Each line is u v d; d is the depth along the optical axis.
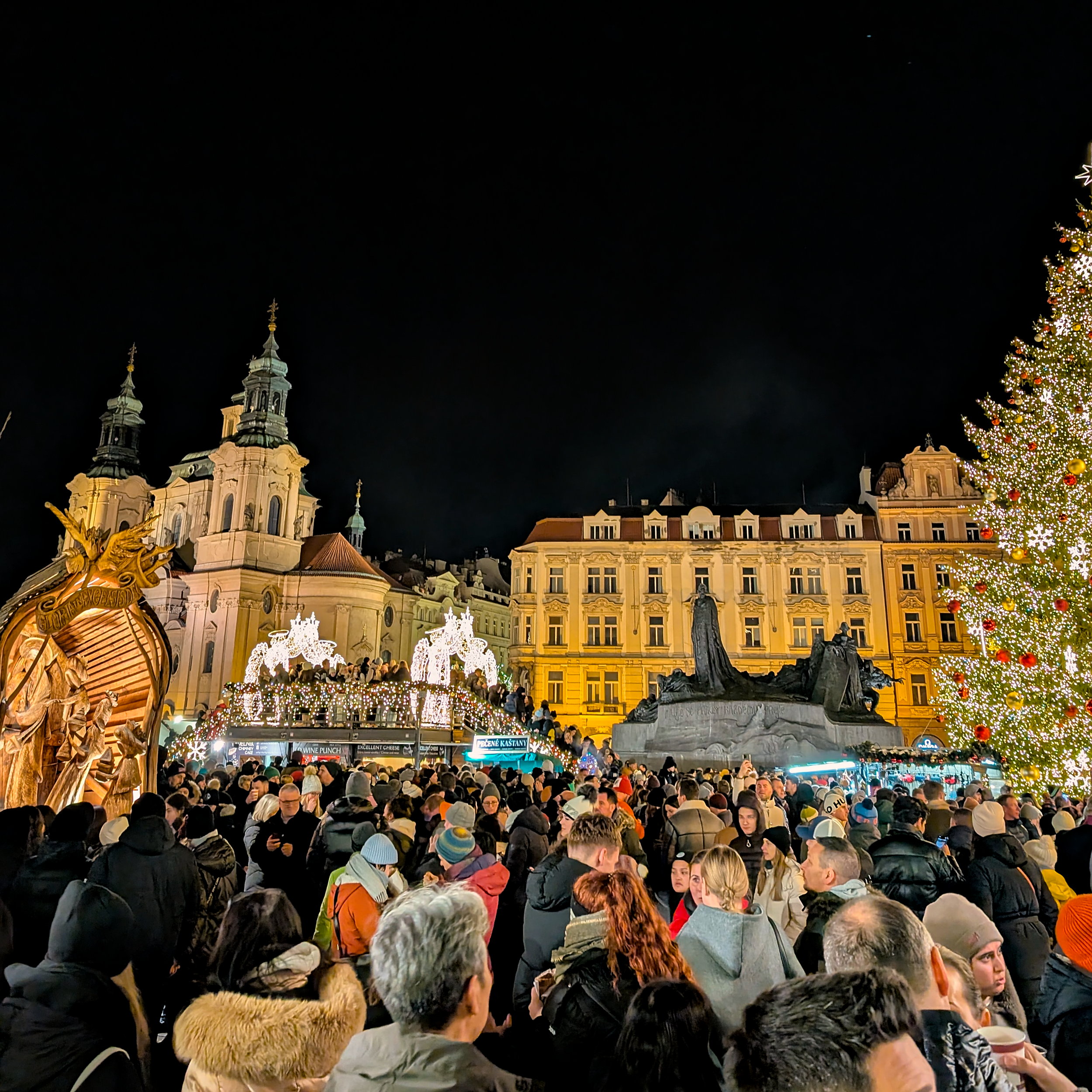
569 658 71.19
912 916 3.42
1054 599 22.64
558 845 5.98
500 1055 5.26
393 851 6.49
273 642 73.12
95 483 88.44
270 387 84.75
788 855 7.29
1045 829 13.17
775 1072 2.14
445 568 112.31
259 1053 3.32
